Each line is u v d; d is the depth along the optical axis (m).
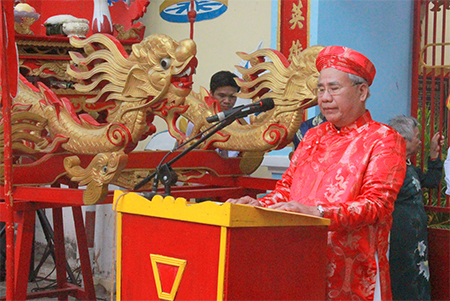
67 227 5.49
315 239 1.75
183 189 3.49
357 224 1.90
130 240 1.73
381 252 2.10
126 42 3.75
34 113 2.85
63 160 2.86
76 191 2.64
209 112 3.20
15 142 2.87
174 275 1.58
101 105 3.63
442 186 4.13
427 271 3.28
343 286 2.04
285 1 4.16
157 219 1.65
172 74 2.35
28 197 2.80
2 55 2.39
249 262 1.51
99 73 2.67
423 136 4.18
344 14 4.15
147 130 3.13
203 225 1.52
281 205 1.81
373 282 2.05
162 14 5.50
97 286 4.86
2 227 5.05
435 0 4.36
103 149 2.63
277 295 1.60
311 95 2.76
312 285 1.75
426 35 4.45
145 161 2.97
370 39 4.31
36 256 6.05
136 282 1.70
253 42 4.60
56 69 3.50
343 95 2.07
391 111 4.49
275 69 2.95
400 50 4.59
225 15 4.86
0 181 2.88
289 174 2.34
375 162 2.02
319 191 2.11
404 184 3.27
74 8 4.09
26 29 3.36
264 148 3.05
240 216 1.47
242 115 2.09
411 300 3.20
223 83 3.77
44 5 4.16
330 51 2.09
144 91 2.48
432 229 3.43
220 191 3.33
